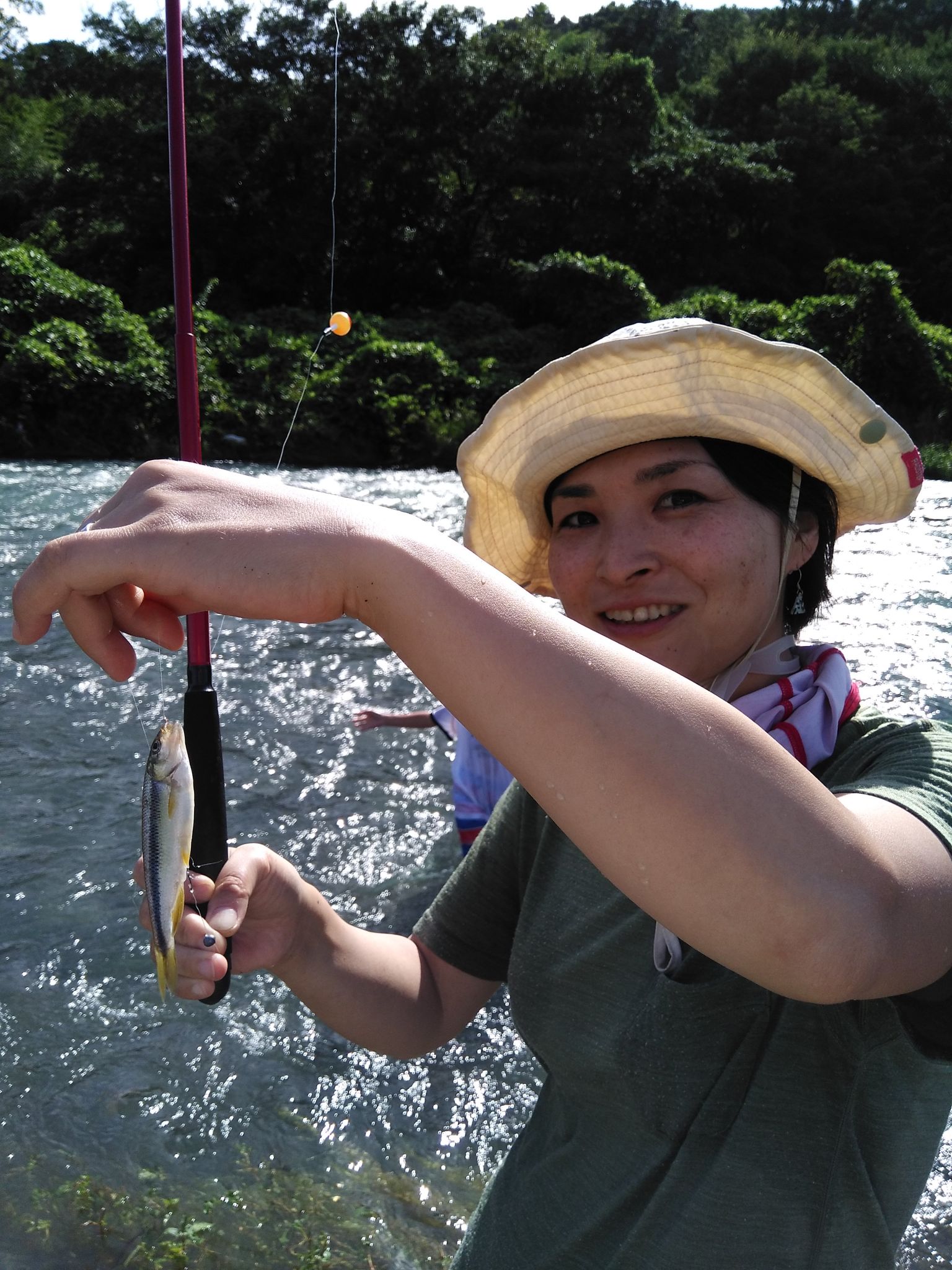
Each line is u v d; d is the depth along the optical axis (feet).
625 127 129.80
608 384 4.15
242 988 11.57
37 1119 9.45
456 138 120.06
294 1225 8.41
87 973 11.61
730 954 2.52
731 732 2.54
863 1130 3.48
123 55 114.01
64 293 75.05
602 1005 3.90
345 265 116.78
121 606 3.05
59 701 19.51
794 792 2.53
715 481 4.05
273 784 16.51
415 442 74.90
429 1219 8.55
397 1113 9.78
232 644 23.72
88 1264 7.90
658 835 2.45
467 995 5.11
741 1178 3.42
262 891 4.48
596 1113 3.92
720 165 125.18
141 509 2.73
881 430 4.08
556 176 122.42
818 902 2.45
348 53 115.65
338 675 21.88
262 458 73.31
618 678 2.54
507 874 5.00
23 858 13.88
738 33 230.89
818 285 141.08
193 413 4.41
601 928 4.03
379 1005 4.78
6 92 171.32
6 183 139.13
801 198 143.33
